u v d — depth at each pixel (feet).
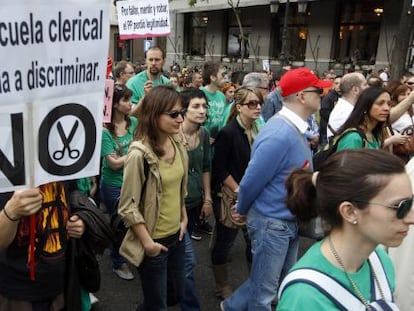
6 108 5.13
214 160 10.96
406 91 16.87
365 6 59.72
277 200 8.22
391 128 14.14
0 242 5.66
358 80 13.93
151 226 8.04
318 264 4.23
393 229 4.05
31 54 5.15
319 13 63.93
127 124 12.34
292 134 8.06
